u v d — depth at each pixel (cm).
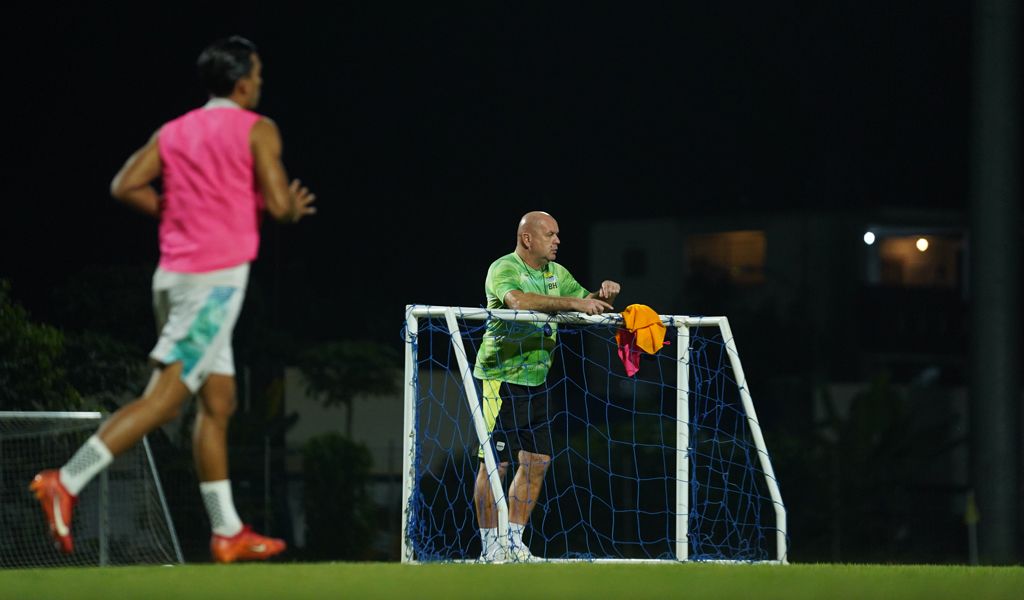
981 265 5656
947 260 13275
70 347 6738
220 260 1723
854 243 13112
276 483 7062
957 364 13012
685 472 2881
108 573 1784
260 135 1741
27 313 5131
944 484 9694
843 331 12925
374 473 7581
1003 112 5612
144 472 4428
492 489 2583
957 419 9125
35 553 4222
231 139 1733
